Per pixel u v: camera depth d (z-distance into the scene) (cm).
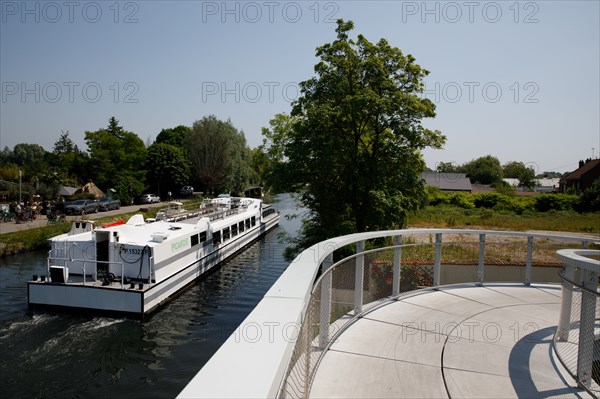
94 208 4156
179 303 1769
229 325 1532
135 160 6656
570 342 418
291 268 262
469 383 342
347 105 1783
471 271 1377
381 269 588
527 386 341
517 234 712
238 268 2447
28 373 1148
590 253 462
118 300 1540
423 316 513
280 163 2023
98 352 1284
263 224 3741
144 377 1148
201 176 6391
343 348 401
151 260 1645
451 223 3481
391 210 1814
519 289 688
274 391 109
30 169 5719
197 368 1205
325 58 1966
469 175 9994
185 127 8631
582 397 325
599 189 4181
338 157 1795
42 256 2564
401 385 333
